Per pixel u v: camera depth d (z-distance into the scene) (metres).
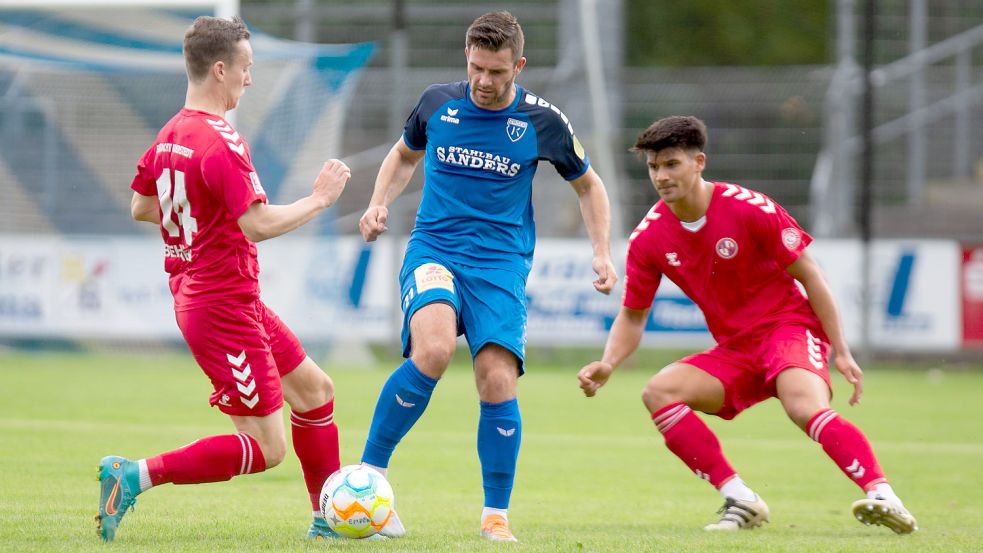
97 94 61.03
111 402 40.50
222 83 16.86
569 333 61.34
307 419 17.59
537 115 18.34
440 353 17.23
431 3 83.12
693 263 20.94
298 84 55.75
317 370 17.67
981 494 24.97
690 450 20.31
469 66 17.55
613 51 71.06
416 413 17.61
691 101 70.44
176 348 64.31
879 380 58.06
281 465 27.61
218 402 16.73
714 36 102.50
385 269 61.75
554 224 68.69
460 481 25.73
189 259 16.61
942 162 72.38
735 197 20.58
